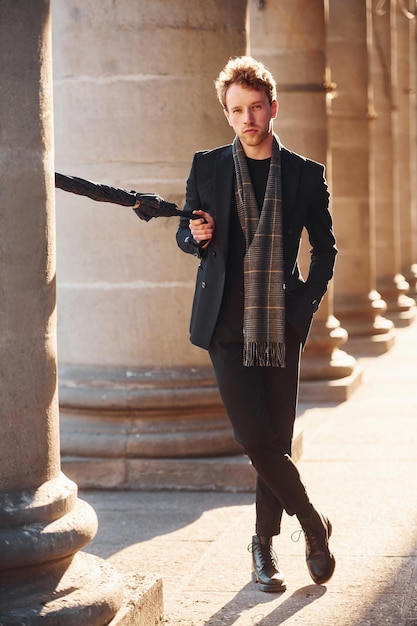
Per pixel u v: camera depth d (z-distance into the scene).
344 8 15.82
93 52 8.45
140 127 8.42
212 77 8.48
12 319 4.45
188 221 5.80
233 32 8.55
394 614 5.39
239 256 5.50
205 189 5.53
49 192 4.58
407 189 25.03
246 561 6.36
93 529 4.76
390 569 6.11
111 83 8.44
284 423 5.65
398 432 10.32
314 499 7.78
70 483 4.79
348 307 16.38
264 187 5.48
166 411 8.38
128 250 8.51
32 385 4.54
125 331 8.54
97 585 4.70
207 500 7.87
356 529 6.95
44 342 4.57
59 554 4.53
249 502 7.79
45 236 4.55
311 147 12.61
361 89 16.14
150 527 7.14
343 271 16.41
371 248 16.61
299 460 9.13
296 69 12.52
